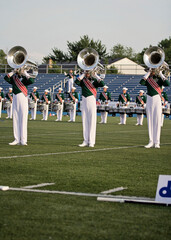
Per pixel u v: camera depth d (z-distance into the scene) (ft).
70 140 42.68
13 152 32.14
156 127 37.60
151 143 37.91
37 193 18.49
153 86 37.19
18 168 24.80
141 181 21.72
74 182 21.04
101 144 39.70
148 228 14.16
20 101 36.76
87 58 37.37
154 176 23.18
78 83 37.22
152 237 13.32
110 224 14.46
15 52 36.29
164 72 37.58
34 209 15.98
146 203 17.08
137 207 16.60
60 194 18.43
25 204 16.65
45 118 90.27
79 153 32.40
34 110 90.53
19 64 36.17
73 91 85.61
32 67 36.52
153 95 37.24
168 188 17.03
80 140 42.86
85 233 13.50
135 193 18.93
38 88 141.90
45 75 148.56
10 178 21.80
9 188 19.38
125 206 16.70
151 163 27.91
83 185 20.40
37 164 26.43
